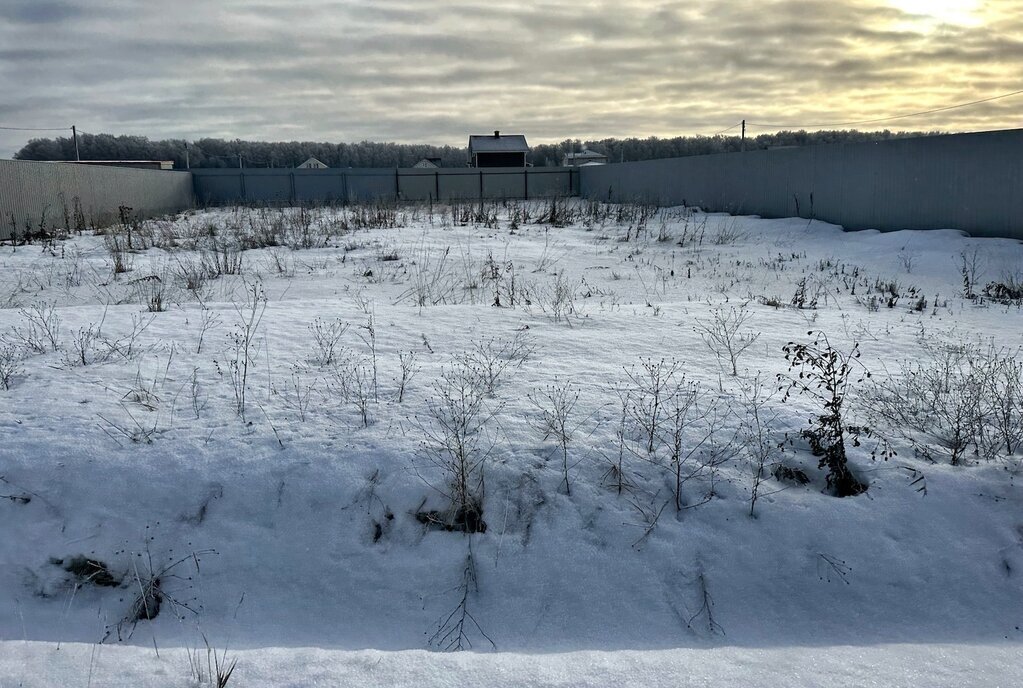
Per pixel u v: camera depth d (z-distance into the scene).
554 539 4.88
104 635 4.61
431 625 4.55
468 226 24.75
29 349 7.60
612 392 6.34
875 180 20.64
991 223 17.05
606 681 3.82
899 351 7.83
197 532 5.04
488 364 7.10
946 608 4.54
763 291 13.27
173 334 8.20
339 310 9.47
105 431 5.73
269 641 4.52
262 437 5.64
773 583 4.68
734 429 5.72
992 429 5.77
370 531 5.00
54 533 5.03
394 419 5.88
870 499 5.07
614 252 18.97
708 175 30.06
